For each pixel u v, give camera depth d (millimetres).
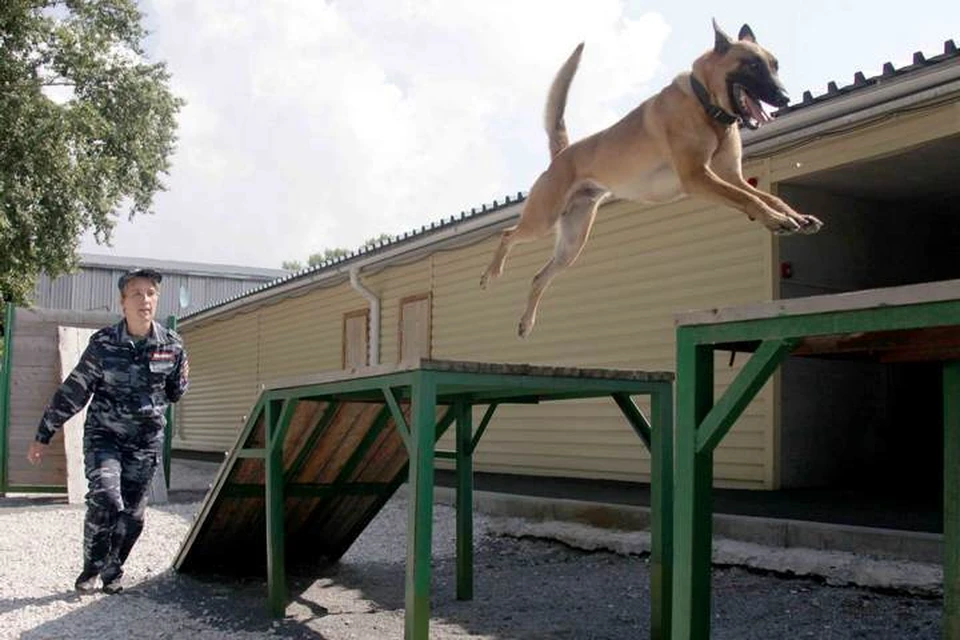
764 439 8453
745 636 4484
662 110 4270
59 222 24531
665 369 9422
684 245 9281
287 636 4680
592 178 4785
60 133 23578
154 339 5641
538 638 4617
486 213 10852
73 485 9930
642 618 4980
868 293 2471
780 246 8375
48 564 6445
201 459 18391
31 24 23797
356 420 5363
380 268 14383
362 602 5504
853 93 6625
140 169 27250
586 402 10750
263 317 19359
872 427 9078
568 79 5367
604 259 10297
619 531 7102
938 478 9242
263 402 5230
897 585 5027
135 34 26797
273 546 5105
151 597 5543
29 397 10422
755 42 4117
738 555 5938
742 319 2818
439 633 4734
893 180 8336
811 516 6453
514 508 8312
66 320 10688
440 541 7691
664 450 4242
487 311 12125
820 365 8758
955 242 9891
